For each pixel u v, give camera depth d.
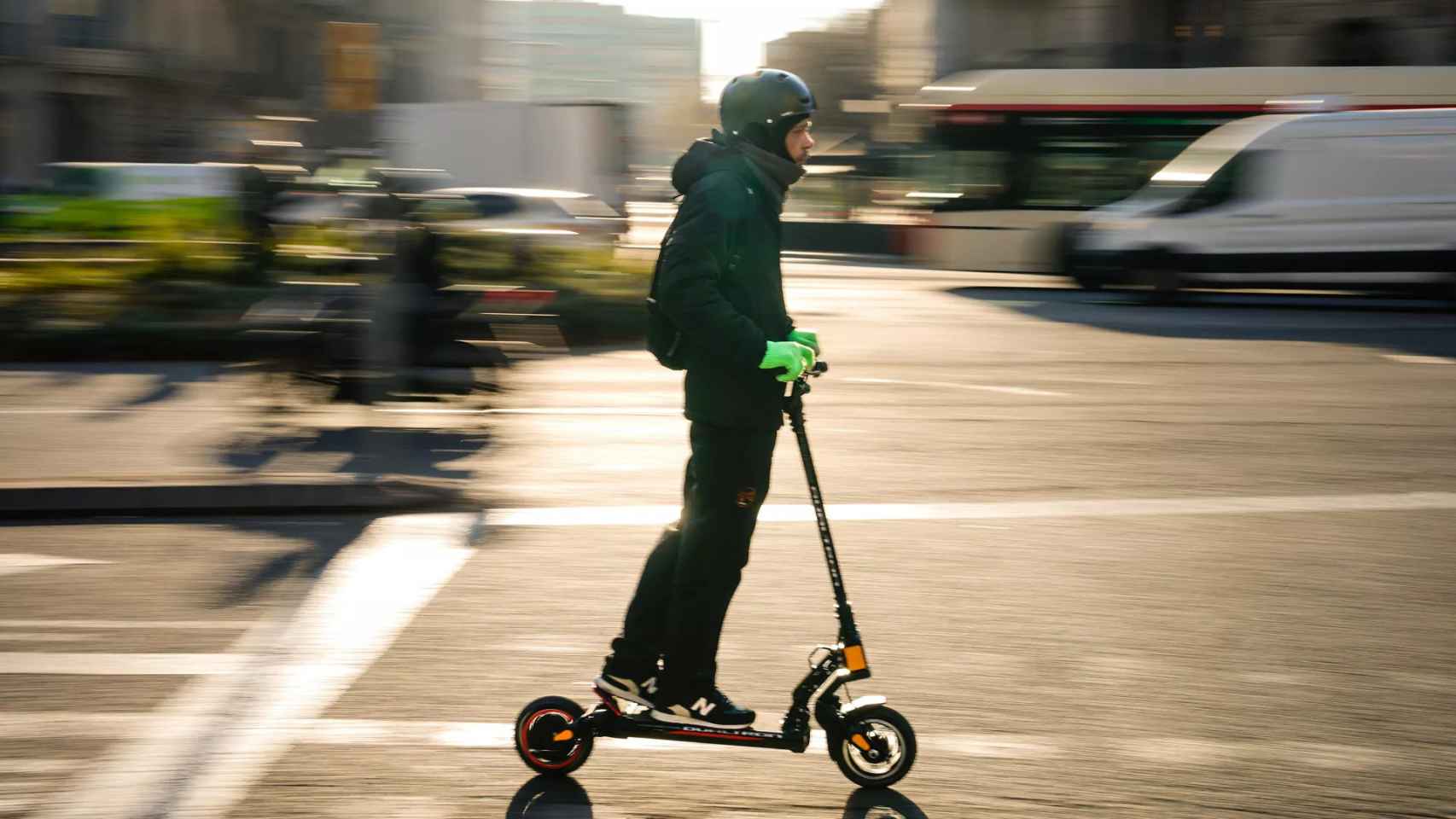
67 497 6.73
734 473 3.68
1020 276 25.38
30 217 14.09
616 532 6.45
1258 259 18.34
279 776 3.71
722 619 3.77
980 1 39.06
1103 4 37.94
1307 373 12.12
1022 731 4.06
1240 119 20.94
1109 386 11.36
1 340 12.69
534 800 3.57
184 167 20.17
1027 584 5.64
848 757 3.68
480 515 6.78
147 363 12.59
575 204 21.02
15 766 3.76
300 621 5.08
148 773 3.72
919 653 4.76
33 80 37.97
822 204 35.69
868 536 6.42
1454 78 20.28
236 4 45.38
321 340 8.46
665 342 3.74
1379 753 3.91
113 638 4.86
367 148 8.64
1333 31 35.38
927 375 12.01
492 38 59.69
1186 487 7.51
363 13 53.06
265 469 7.62
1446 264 18.06
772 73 3.68
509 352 8.66
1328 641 4.92
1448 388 11.22
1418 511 6.97
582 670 4.58
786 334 3.70
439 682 4.45
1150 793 3.63
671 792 3.63
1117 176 21.45
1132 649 4.82
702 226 3.52
